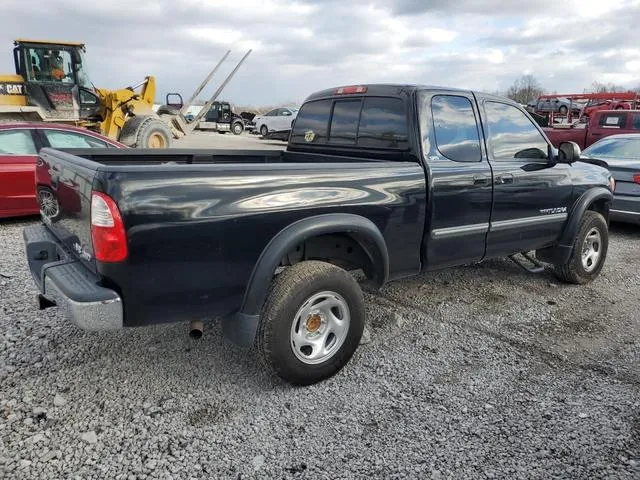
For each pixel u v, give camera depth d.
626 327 4.46
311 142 4.96
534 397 3.33
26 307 4.44
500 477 2.61
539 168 4.77
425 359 3.81
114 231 2.61
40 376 3.40
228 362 3.67
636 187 7.48
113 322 2.70
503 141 4.55
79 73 13.64
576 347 4.06
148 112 15.15
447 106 4.13
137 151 4.49
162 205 2.71
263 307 3.16
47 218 3.71
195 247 2.83
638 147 8.58
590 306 4.93
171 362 3.65
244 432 2.92
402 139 3.99
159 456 2.70
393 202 3.65
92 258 2.79
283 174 3.13
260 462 2.68
